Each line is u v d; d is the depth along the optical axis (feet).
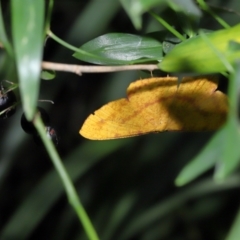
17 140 1.63
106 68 0.89
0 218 2.25
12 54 0.85
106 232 1.56
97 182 1.72
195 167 0.77
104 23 1.57
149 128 0.91
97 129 0.89
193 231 1.77
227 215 1.78
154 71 0.99
